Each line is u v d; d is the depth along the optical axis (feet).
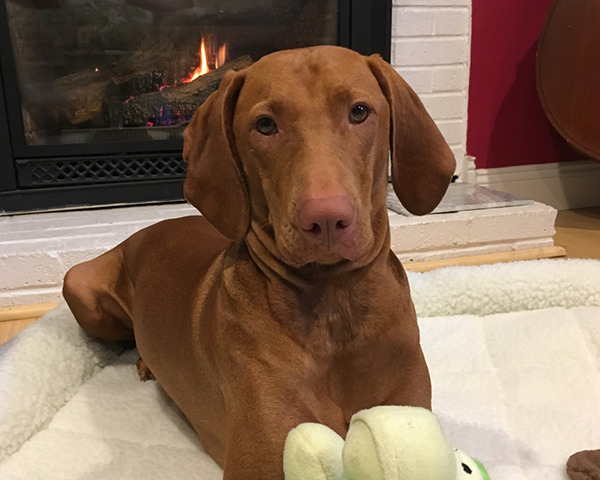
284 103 2.97
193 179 3.49
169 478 3.93
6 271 6.72
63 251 6.75
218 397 3.68
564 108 8.95
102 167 8.16
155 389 4.98
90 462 4.13
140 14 8.40
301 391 3.18
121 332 5.45
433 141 3.49
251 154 3.15
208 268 4.02
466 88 9.14
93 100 8.45
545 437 4.23
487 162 9.81
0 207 7.97
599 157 8.82
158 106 8.59
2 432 4.22
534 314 5.82
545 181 10.06
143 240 4.98
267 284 3.27
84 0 8.17
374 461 2.29
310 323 3.22
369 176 3.09
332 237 2.74
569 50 8.73
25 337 5.13
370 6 8.34
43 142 8.19
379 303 3.28
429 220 7.58
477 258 7.73
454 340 5.51
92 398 4.86
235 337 3.32
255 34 8.75
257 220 3.29
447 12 8.74
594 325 5.53
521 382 4.87
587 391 4.73
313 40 8.64
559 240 8.58
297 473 2.56
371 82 3.18
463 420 4.42
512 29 9.34
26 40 7.97
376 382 3.35
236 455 3.21
